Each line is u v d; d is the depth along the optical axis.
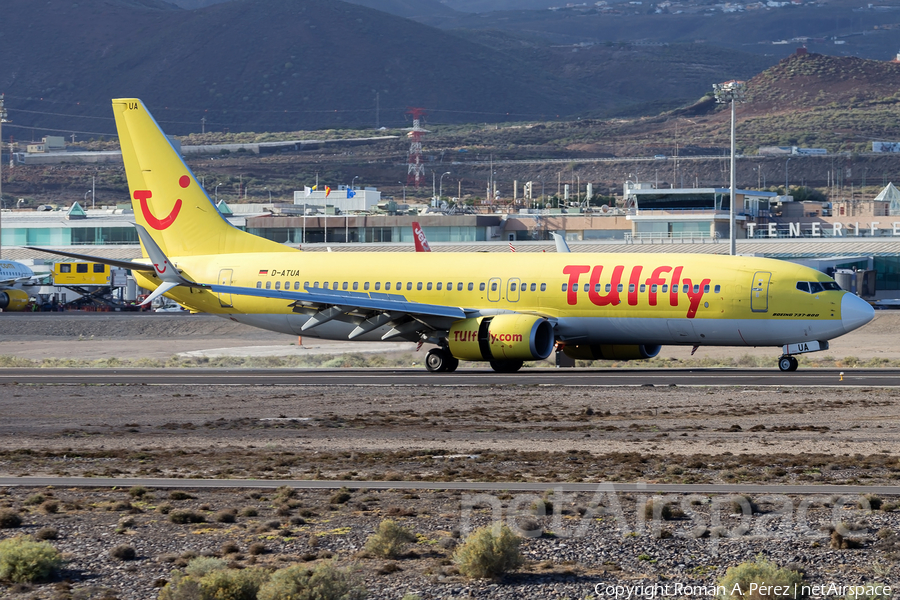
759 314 183.50
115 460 98.62
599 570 57.59
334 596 50.59
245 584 51.81
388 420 127.00
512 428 118.69
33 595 53.44
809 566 58.06
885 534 63.66
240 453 102.19
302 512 71.44
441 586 54.69
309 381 179.00
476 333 191.12
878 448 100.00
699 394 149.88
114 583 55.41
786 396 145.25
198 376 192.62
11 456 101.00
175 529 67.69
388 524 61.72
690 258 191.75
